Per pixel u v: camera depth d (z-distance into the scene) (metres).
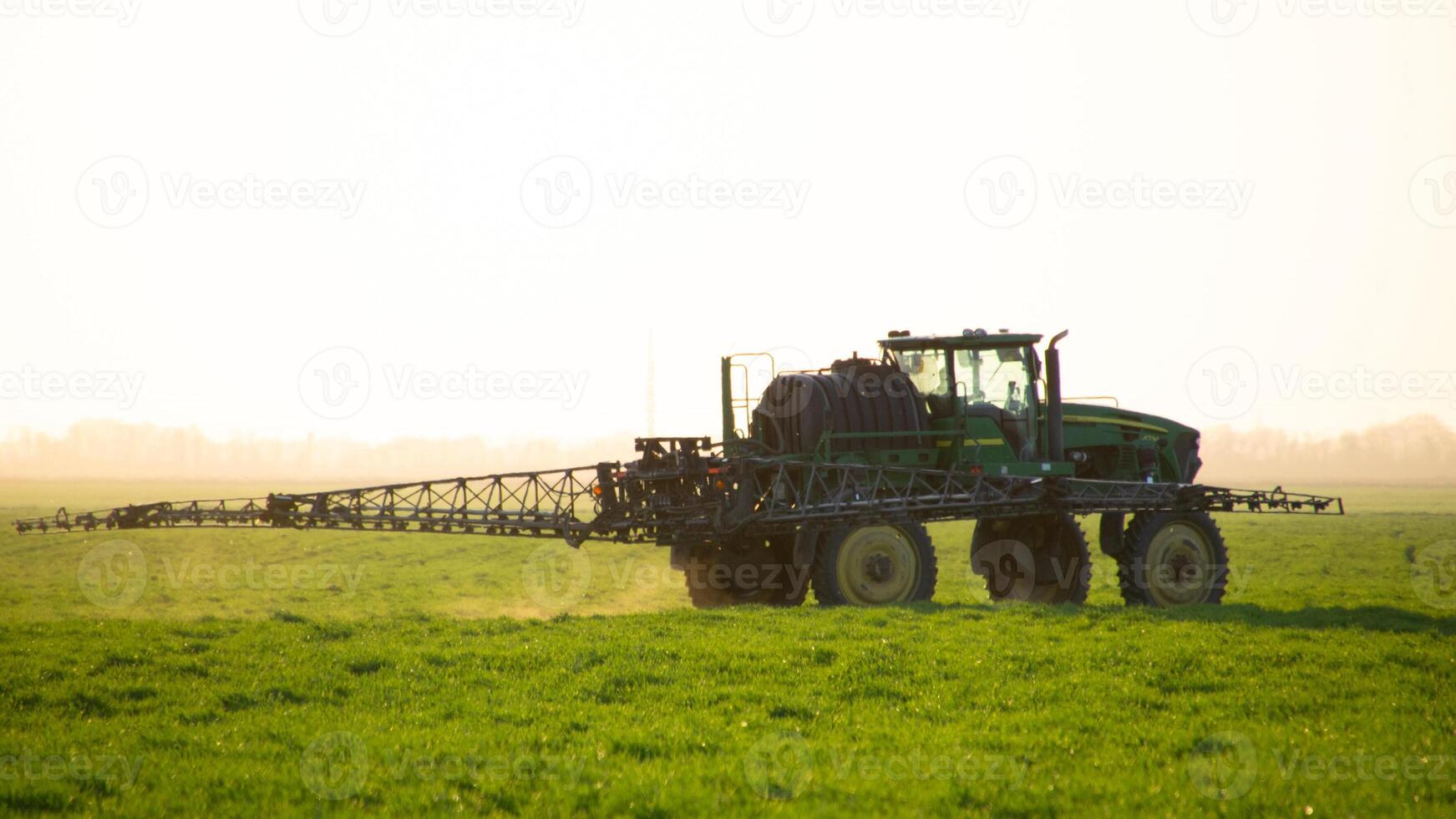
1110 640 53.69
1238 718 40.12
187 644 53.03
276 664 49.12
